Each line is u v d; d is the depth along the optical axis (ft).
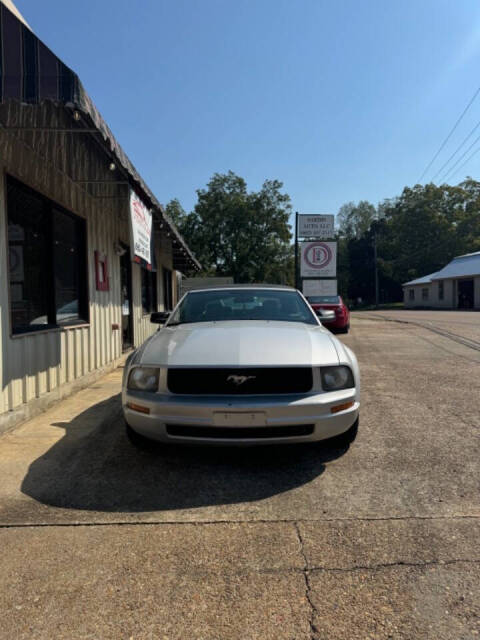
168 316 16.81
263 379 10.72
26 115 13.39
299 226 67.56
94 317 24.02
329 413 10.68
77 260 22.58
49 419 15.99
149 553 7.95
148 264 25.67
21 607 6.62
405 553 7.87
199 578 7.26
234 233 136.56
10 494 10.18
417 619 6.32
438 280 137.28
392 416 15.99
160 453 12.60
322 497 10.01
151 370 11.12
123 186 22.33
